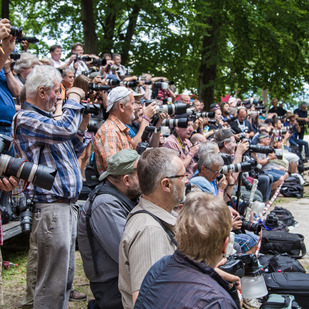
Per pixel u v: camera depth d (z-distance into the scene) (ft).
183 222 6.27
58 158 10.68
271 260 15.92
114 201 9.76
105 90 15.93
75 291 13.79
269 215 21.24
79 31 49.80
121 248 8.00
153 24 43.62
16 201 15.44
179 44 48.49
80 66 23.43
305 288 13.25
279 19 48.01
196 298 5.65
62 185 10.64
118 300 9.54
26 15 51.93
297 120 55.62
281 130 39.73
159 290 6.00
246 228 14.69
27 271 12.56
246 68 51.65
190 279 5.89
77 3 45.75
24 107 10.48
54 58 24.94
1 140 8.07
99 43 44.52
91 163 17.37
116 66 26.17
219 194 14.64
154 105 14.62
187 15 43.21
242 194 22.21
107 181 10.16
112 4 40.70
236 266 9.52
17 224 15.74
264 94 78.23
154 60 48.16
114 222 9.53
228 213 6.37
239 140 21.94
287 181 33.55
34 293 11.75
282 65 50.21
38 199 10.64
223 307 5.54
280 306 11.98
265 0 46.32
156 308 5.87
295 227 23.71
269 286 13.41
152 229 7.73
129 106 13.34
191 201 6.42
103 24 46.19
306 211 27.71
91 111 11.29
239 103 36.32
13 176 7.99
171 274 6.06
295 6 47.44
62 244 10.69
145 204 8.21
